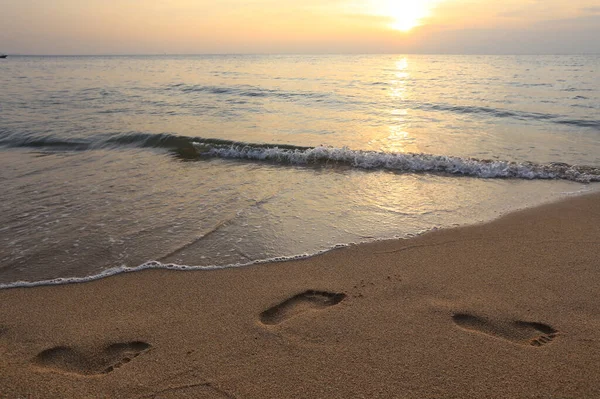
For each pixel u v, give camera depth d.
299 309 2.96
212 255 3.85
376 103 13.79
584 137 8.79
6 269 3.62
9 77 27.50
